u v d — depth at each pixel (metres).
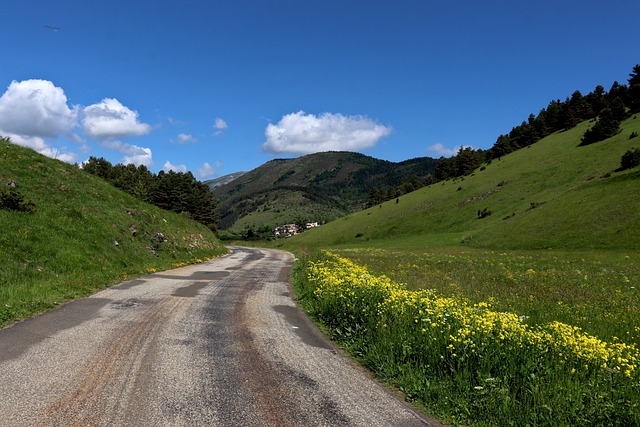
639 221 47.94
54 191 20.73
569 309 11.50
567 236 51.88
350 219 132.75
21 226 15.02
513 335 5.85
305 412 4.61
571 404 4.46
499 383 5.00
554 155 113.31
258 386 5.31
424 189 143.75
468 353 5.69
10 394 4.62
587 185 67.50
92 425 4.04
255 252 43.12
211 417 4.37
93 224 19.25
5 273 11.55
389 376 5.83
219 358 6.34
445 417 4.65
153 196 92.69
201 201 94.62
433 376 5.54
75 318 8.41
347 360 6.67
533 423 4.33
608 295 15.00
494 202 93.94
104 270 15.34
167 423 4.18
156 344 6.86
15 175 20.09
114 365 5.75
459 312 6.93
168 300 11.00
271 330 8.34
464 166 146.38
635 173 61.56
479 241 63.50
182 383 5.25
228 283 15.34
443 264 30.17
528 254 44.41
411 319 7.32
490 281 19.08
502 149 152.75
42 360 5.80
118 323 8.16
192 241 30.61
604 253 40.91
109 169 120.62
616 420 4.15
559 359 5.38
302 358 6.60
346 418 4.52
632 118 120.38
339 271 14.73
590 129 120.94
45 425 3.98
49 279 12.32
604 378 4.96
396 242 83.62
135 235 22.14
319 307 10.20
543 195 82.94
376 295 9.07
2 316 8.01
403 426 4.41
